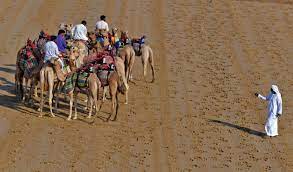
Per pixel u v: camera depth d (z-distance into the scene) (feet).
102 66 83.97
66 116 86.48
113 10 144.46
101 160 73.82
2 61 109.40
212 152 76.89
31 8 145.28
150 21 137.28
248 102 93.66
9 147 76.64
